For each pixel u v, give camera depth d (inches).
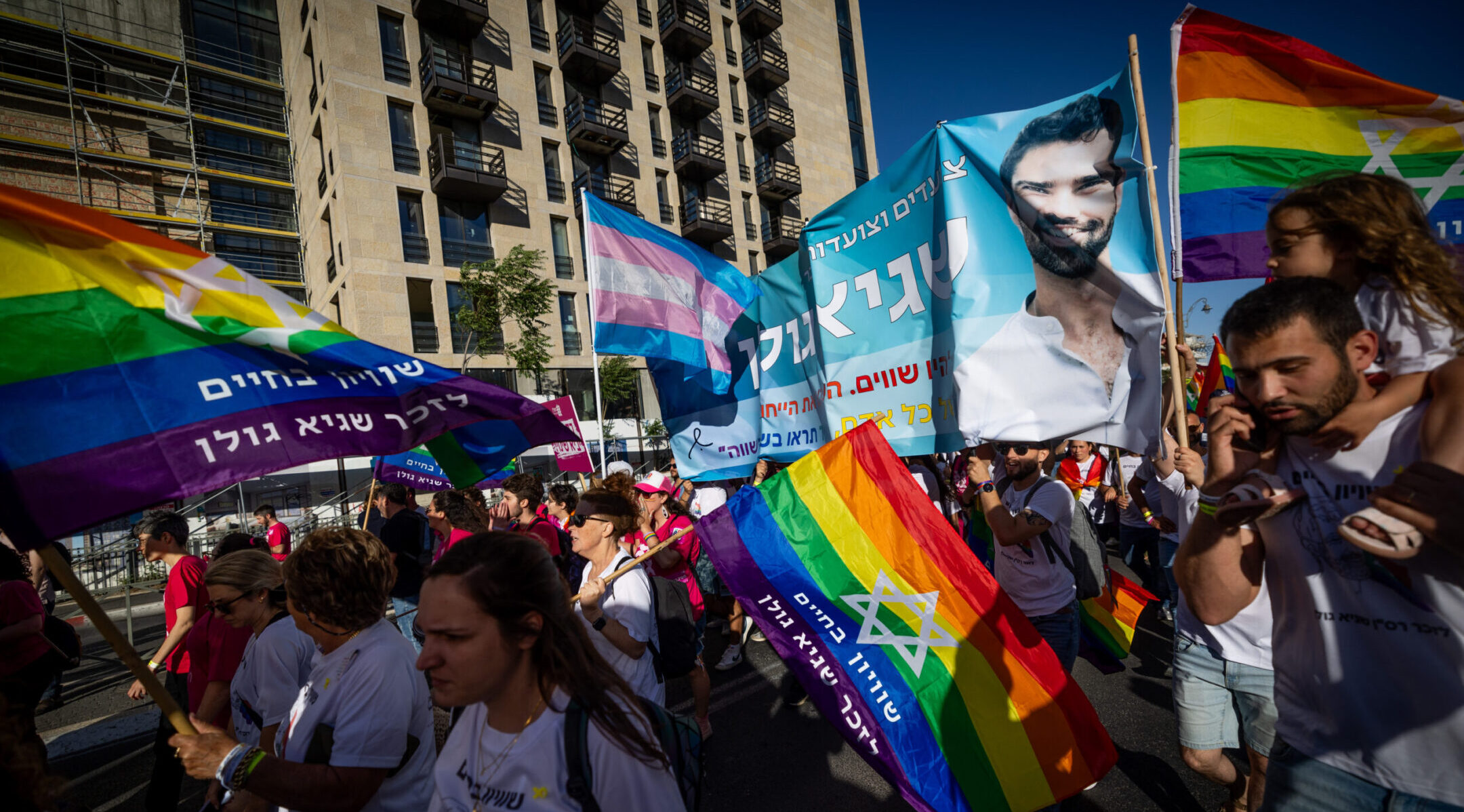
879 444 103.5
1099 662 142.4
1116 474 243.1
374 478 168.7
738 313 201.2
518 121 938.7
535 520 231.6
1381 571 49.0
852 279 154.0
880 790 132.9
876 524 99.2
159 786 124.6
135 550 517.0
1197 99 107.9
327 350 80.6
